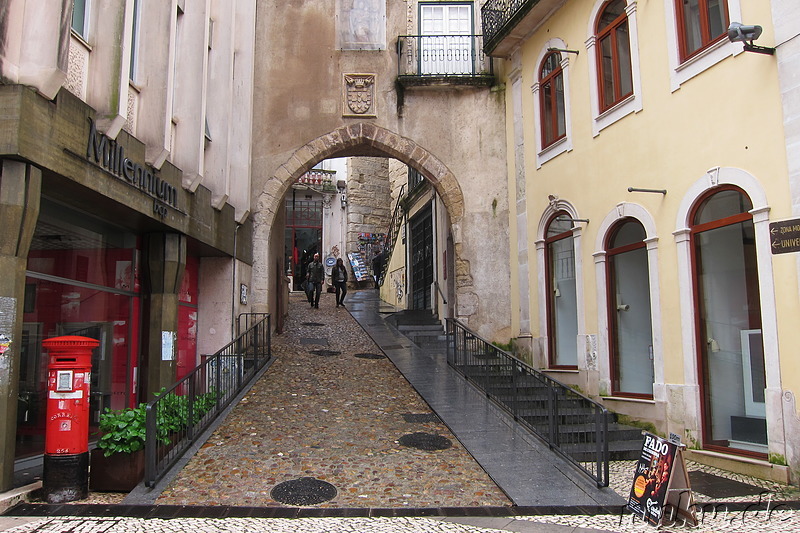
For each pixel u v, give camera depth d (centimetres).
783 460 683
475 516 568
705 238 823
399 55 1452
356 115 1423
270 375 1119
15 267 589
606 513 579
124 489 628
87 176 685
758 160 729
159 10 884
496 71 1458
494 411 920
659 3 904
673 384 849
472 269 1396
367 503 594
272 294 1491
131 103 850
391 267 2375
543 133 1248
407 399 995
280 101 1418
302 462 704
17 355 590
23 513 552
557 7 1183
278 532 514
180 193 966
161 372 949
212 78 1168
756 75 736
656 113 903
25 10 600
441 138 1441
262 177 1388
